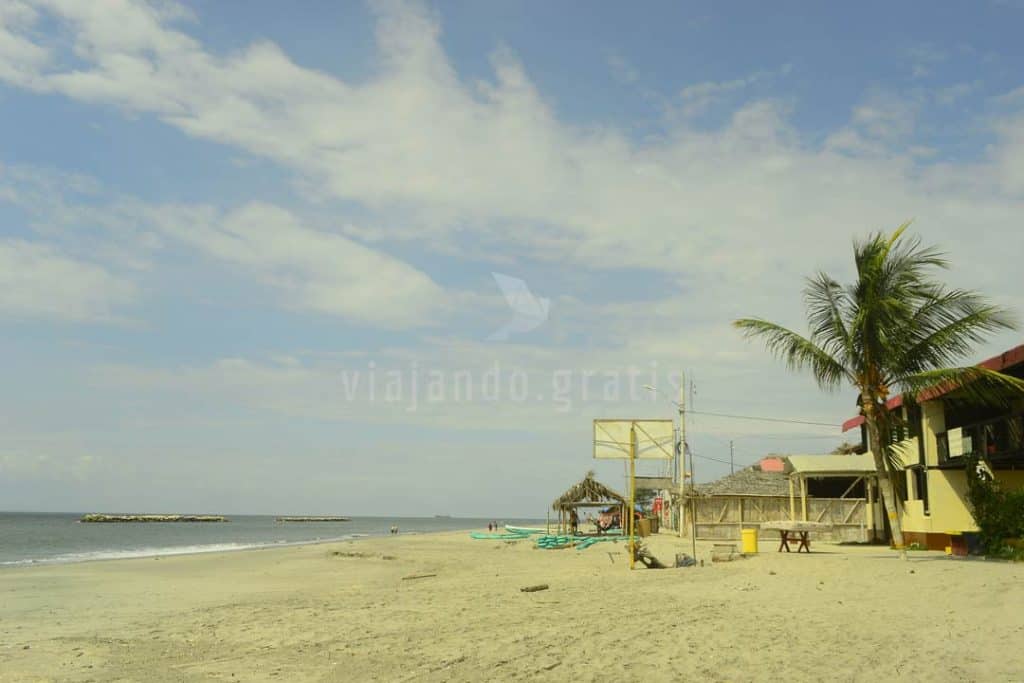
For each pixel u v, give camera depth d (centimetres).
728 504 3422
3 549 4988
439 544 4716
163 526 12712
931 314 2123
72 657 920
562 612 1216
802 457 3244
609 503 4538
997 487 2020
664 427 2170
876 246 2100
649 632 1006
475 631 1042
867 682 725
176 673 815
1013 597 1212
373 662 852
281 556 3662
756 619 1103
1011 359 1952
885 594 1325
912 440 2606
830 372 2231
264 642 1002
